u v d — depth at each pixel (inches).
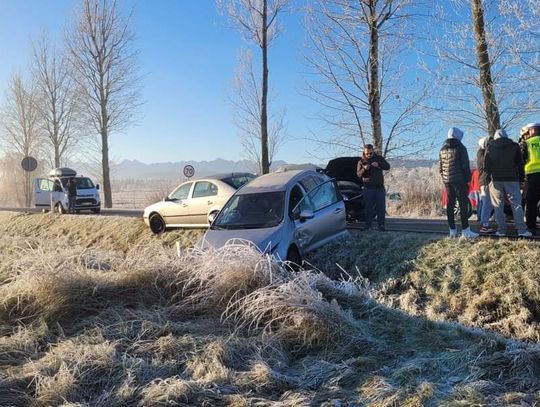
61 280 252.4
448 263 327.0
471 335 203.8
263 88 868.6
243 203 381.1
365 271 368.8
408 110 776.9
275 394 167.2
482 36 619.5
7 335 228.1
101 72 1307.8
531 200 374.6
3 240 523.2
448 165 365.4
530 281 285.1
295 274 251.4
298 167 549.3
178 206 550.6
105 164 1325.0
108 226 654.5
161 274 262.5
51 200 917.8
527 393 157.8
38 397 165.0
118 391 166.6
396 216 691.4
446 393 157.6
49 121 1584.6
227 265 247.6
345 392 164.1
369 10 721.6
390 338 210.7
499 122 632.4
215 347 191.5
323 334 204.7
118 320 229.5
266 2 854.5
